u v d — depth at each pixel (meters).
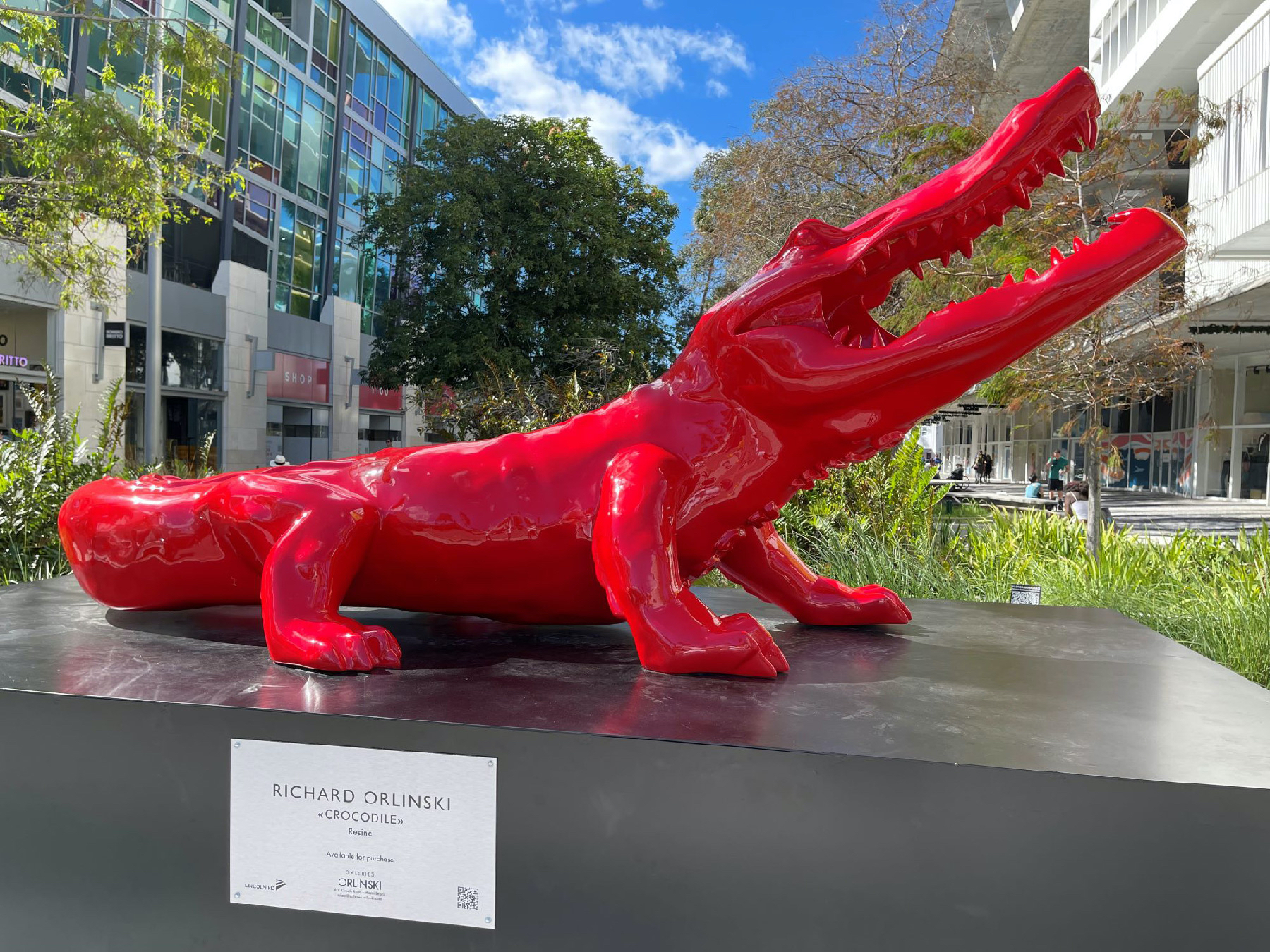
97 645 1.75
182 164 10.92
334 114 25.12
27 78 14.41
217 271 20.78
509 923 1.25
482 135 18.91
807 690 1.49
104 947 1.35
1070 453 27.09
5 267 14.03
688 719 1.29
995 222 1.65
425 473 1.78
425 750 1.25
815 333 1.63
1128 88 17.80
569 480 1.74
